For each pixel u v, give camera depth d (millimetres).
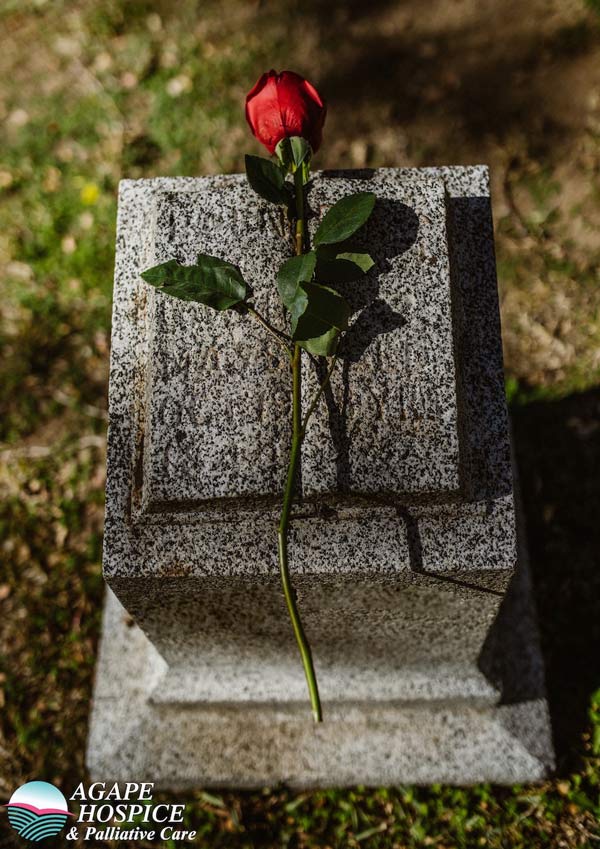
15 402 3193
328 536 1641
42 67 4043
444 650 2117
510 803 2334
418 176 1783
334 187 1695
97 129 3803
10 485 3023
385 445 1564
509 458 1651
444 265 1629
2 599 2824
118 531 1668
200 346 1634
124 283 1768
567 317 3182
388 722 2352
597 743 2398
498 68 3869
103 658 2502
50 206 3594
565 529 2779
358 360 1591
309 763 2357
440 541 1634
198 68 3922
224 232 1676
